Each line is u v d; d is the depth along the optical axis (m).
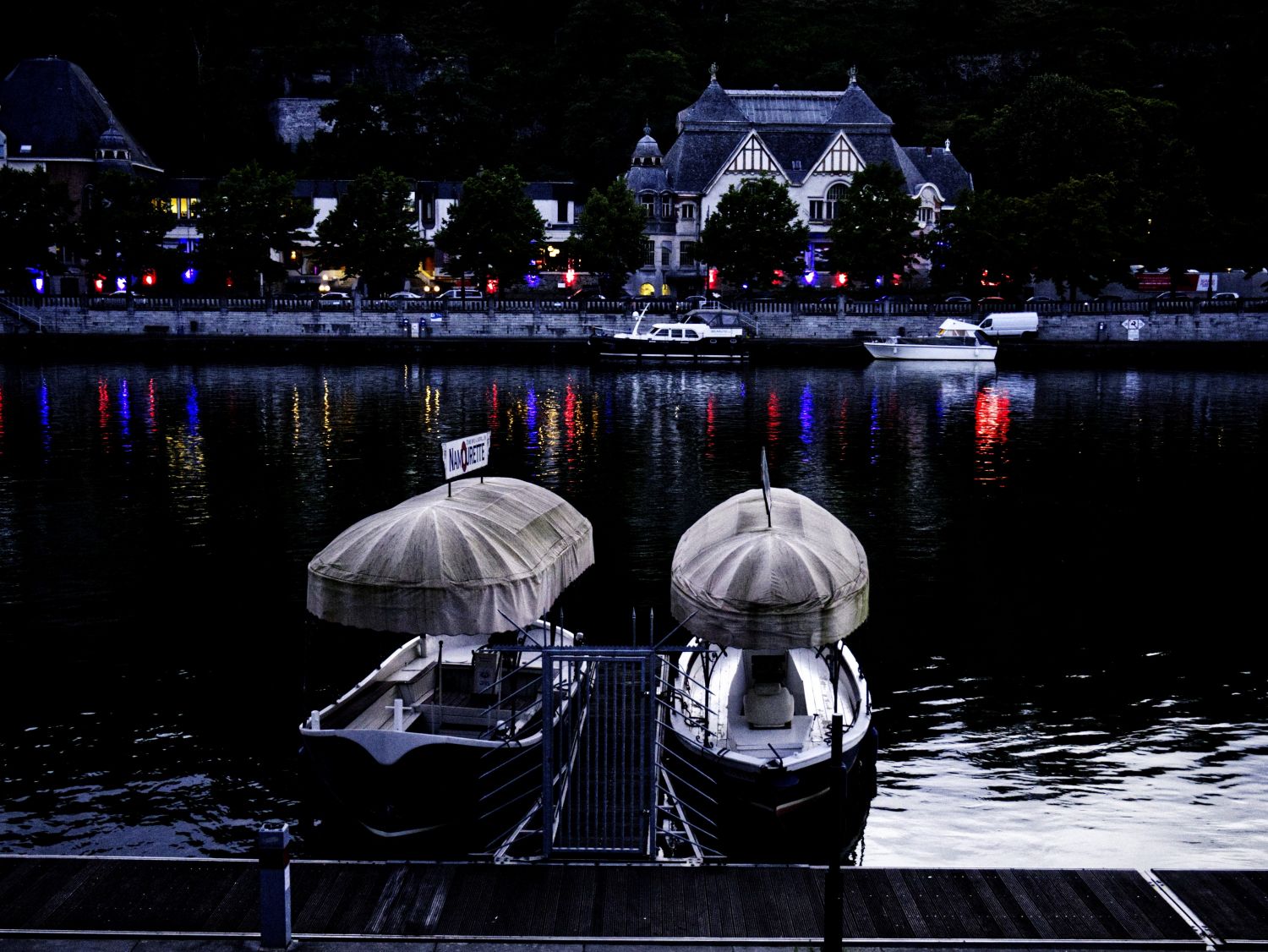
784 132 136.12
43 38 159.25
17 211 107.38
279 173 153.00
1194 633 29.91
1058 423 69.94
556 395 81.62
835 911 12.56
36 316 105.44
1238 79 164.75
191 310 107.69
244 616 30.86
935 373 99.12
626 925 13.73
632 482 49.84
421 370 97.69
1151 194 120.31
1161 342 109.06
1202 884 14.62
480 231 111.44
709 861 15.61
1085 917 13.85
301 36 187.88
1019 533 41.31
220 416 69.38
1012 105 156.50
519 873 14.94
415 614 18.48
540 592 19.72
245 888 14.38
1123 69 189.62
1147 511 45.47
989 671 27.05
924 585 34.47
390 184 112.62
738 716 19.88
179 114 164.00
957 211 115.44
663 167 136.12
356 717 19.48
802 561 18.70
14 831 19.09
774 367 103.81
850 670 21.86
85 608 31.45
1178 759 22.14
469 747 18.02
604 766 17.44
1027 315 111.31
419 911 13.95
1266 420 71.12
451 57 187.00
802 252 122.50
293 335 108.06
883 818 19.66
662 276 132.00
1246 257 119.69
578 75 179.12
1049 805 20.19
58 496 46.28
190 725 23.56
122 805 20.08
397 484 49.12
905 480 51.28
